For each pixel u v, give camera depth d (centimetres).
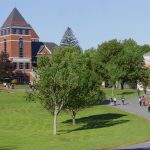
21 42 16900
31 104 9356
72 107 6288
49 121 7138
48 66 5741
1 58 15300
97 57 14162
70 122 6900
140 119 6738
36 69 5819
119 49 14375
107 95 11550
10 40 16762
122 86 13412
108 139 4356
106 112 7812
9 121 7200
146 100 9744
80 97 6153
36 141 4897
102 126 6244
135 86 14575
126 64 13100
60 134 5656
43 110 8431
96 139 4619
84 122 6825
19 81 16725
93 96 6569
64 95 5756
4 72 15300
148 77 13238
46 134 5666
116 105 9000
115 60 13200
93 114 7650
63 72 5709
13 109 8719
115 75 11706
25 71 16888
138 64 13188
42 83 5712
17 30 16838
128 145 3803
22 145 4472
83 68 6297
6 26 16975
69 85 5716
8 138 5150
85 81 6234
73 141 4688
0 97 10625
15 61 16738
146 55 14625
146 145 3797
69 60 6003
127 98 10594
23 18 17112
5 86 14275
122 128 5772
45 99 5816
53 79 5697
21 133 5741
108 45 14412
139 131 5112
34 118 7512
